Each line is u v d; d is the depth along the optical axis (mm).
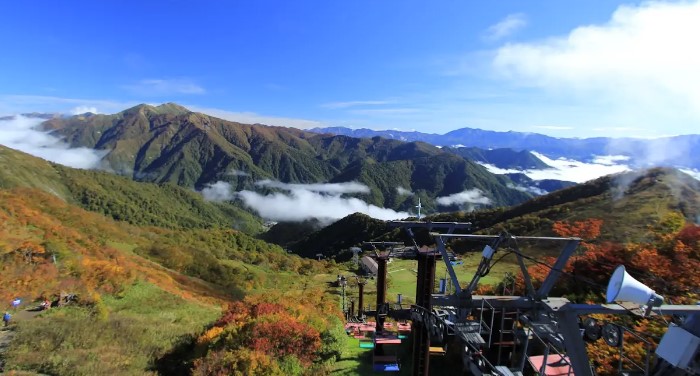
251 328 22188
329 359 20969
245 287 83438
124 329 28859
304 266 123750
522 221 85938
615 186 92125
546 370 10273
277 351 20859
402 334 22000
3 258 38719
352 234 177875
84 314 31797
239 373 18844
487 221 119625
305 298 34344
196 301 48656
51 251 42906
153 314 37375
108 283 41750
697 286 16766
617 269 7512
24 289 34781
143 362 23891
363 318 38062
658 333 12391
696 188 68438
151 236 120250
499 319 13914
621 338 8094
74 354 23281
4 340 25203
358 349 22844
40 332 26078
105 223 100062
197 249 122750
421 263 11258
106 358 23438
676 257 18594
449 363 16016
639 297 7176
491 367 9891
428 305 11008
